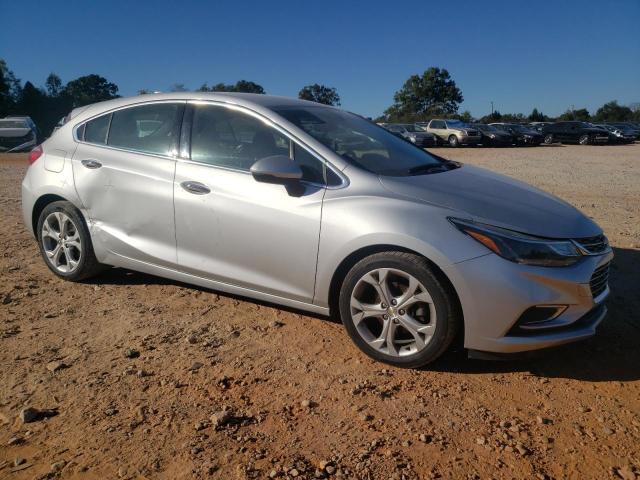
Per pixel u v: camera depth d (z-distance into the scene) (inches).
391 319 130.4
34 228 192.4
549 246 123.3
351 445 103.2
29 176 189.3
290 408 115.2
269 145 150.3
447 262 121.2
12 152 850.8
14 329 150.8
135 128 172.1
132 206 166.4
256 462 98.3
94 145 177.5
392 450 101.9
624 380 127.6
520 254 121.3
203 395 119.6
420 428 108.7
